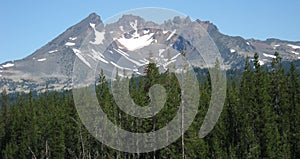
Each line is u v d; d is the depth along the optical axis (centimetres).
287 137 6488
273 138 6147
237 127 6562
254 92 6538
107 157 6981
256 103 6444
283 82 7075
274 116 6488
